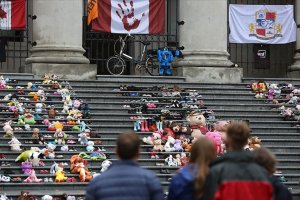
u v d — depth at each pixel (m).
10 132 46.47
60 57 57.59
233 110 54.22
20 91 52.16
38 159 44.16
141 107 52.06
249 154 18.61
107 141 48.06
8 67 67.31
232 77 60.56
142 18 61.78
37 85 53.53
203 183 18.52
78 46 58.84
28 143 46.25
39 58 57.38
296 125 53.06
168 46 68.62
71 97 52.84
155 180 18.16
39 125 48.22
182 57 61.47
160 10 62.31
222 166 18.30
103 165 44.41
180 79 59.25
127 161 18.27
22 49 67.88
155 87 55.47
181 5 62.19
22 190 41.44
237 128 18.80
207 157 18.89
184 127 48.66
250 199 17.78
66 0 58.72
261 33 64.38
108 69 61.78
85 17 67.38
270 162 20.28
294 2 69.19
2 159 44.34
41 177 43.28
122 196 17.89
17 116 48.81
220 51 61.38
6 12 58.78
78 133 48.19
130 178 18.02
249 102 56.12
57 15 58.50
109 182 17.98
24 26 59.19
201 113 50.38
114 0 61.12
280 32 64.81
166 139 47.88
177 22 62.62
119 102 52.78
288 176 46.81
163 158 46.72
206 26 61.38
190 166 19.14
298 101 56.25
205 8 61.53
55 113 49.78
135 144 18.28
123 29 61.44
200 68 60.22
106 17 60.97
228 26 65.19
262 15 64.31
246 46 73.56
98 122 50.25
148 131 49.56
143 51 64.19
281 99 56.75
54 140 46.75
